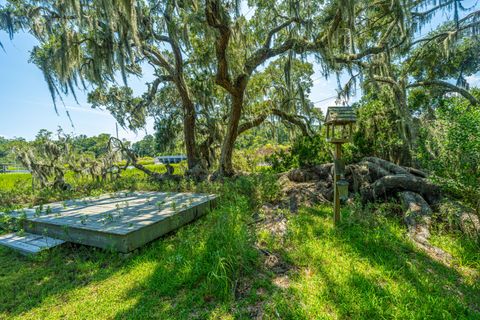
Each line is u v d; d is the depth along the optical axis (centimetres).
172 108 1084
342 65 798
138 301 214
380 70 774
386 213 383
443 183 309
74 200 559
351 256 256
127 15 529
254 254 252
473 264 245
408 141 556
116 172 939
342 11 565
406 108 619
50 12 693
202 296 208
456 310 179
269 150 1144
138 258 303
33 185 809
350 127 327
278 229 334
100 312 204
